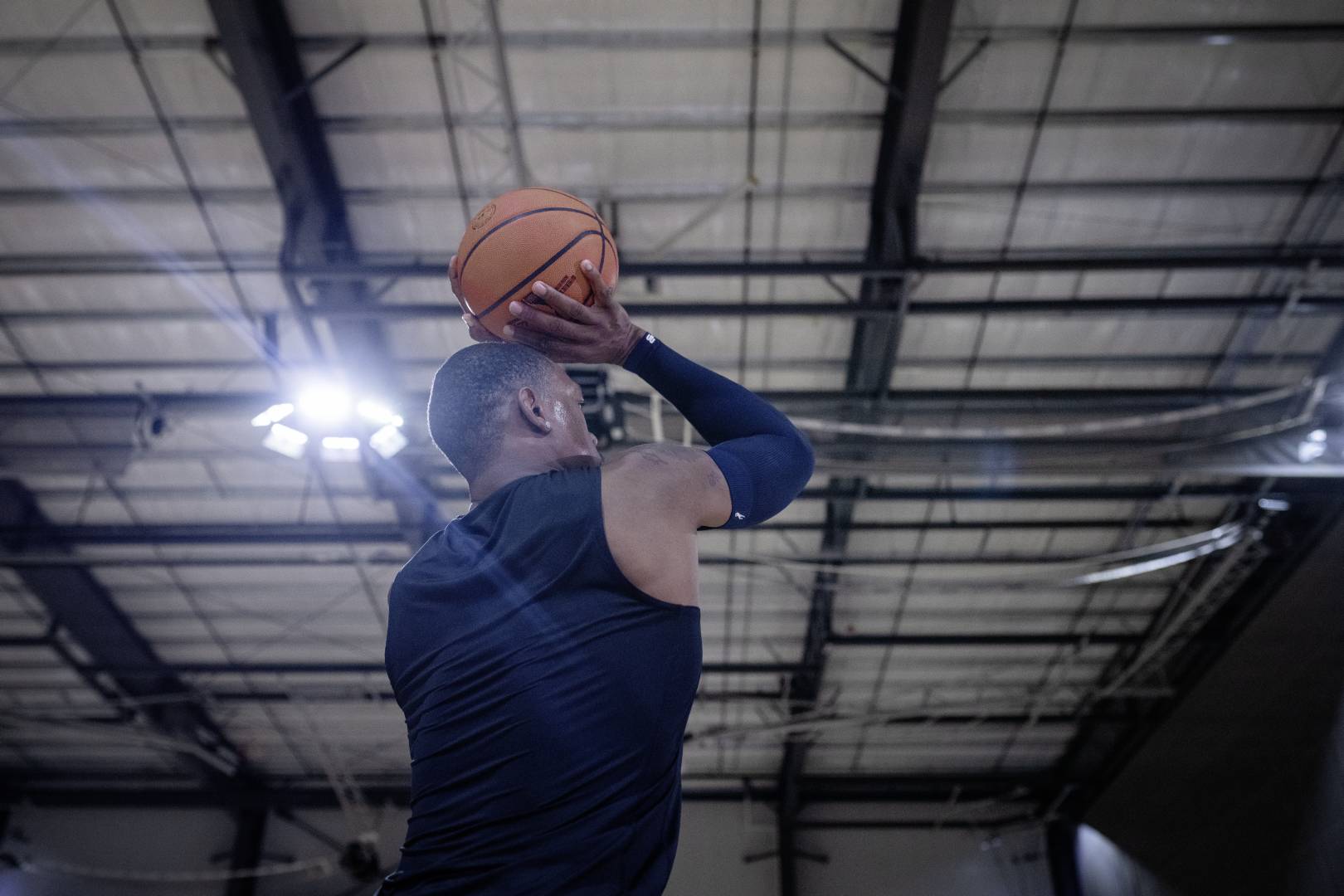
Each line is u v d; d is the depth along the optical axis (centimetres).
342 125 1136
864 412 1328
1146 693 1806
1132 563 1617
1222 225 1216
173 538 1550
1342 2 1045
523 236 211
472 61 1093
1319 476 1343
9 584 1691
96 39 1055
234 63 1030
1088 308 1193
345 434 1220
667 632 125
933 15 998
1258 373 1341
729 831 2148
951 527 1577
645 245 1230
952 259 1238
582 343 165
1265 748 1544
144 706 1902
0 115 1106
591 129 1143
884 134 1139
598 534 126
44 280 1252
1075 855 2106
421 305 1165
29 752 2162
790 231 1217
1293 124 1140
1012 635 1788
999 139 1151
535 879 114
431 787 123
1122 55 1094
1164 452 1261
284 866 2147
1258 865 1559
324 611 1755
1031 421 1334
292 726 2042
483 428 148
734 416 158
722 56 1093
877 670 1884
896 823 2173
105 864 2164
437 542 143
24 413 1310
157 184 1168
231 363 1332
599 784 119
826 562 1628
